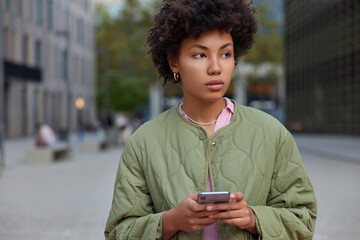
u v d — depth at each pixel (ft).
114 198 6.17
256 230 5.59
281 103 190.49
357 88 97.04
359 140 93.04
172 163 5.89
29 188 33.60
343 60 103.35
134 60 123.85
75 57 170.09
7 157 62.08
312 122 122.72
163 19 5.84
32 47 128.57
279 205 5.89
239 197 5.11
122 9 119.65
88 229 21.22
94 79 195.62
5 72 101.35
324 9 113.29
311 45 122.83
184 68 5.70
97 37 129.80
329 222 21.98
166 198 5.77
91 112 192.75
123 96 138.51
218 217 5.16
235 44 6.15
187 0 5.56
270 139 5.93
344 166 47.50
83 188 33.37
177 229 5.47
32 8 129.08
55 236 20.08
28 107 125.80
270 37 141.59
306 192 5.95
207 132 5.90
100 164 51.72
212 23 5.46
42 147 57.26
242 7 5.86
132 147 6.18
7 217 23.70
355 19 96.43
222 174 5.73
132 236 5.82
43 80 136.87
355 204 26.17
